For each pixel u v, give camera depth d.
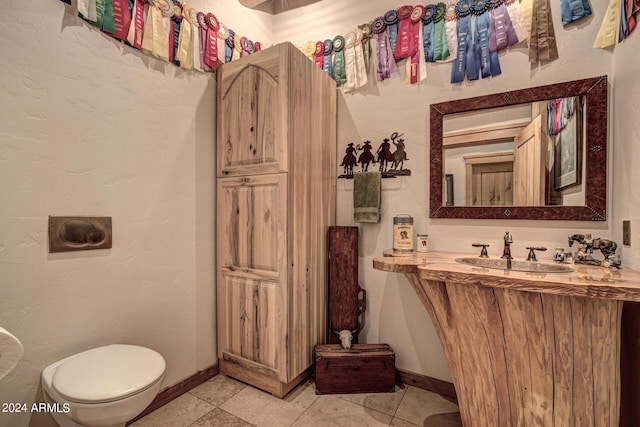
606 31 1.33
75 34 1.25
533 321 1.08
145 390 1.03
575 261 1.33
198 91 1.76
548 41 1.47
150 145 1.53
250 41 2.07
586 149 1.38
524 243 1.52
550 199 1.46
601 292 0.89
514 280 1.00
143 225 1.50
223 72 1.81
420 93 1.79
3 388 1.09
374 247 1.93
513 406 1.17
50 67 1.17
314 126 1.80
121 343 1.42
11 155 1.09
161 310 1.58
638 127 1.14
